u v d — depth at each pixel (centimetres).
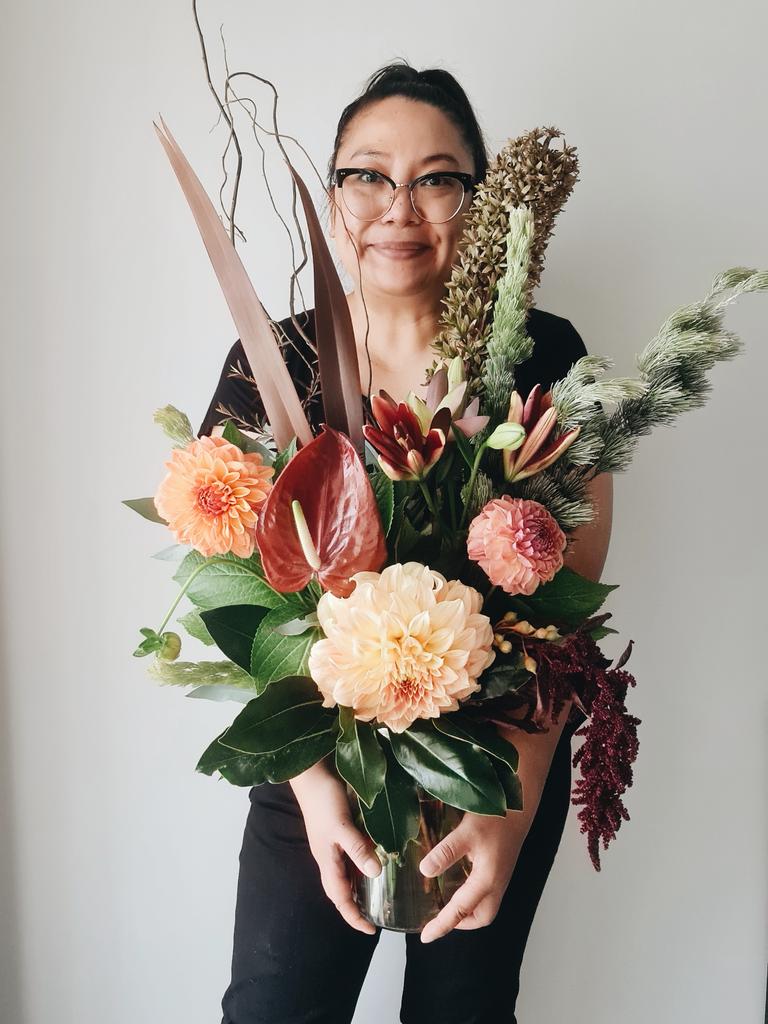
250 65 117
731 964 130
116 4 116
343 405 72
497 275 76
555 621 73
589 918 129
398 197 94
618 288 119
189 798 127
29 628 124
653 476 123
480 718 73
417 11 116
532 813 86
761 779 126
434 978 101
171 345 120
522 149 76
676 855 128
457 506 76
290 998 98
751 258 118
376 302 104
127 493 122
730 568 124
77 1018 131
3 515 122
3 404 120
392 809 71
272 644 71
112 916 129
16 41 115
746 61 115
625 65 116
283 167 118
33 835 127
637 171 117
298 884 100
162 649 75
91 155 117
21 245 118
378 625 63
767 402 121
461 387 71
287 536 65
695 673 126
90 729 126
